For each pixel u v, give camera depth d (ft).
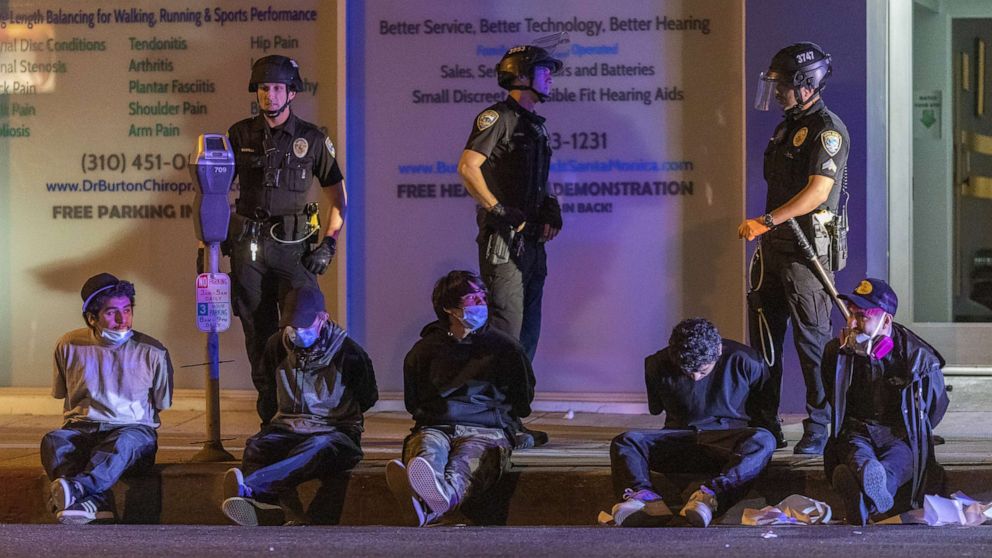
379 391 107.65
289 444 81.56
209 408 85.92
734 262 104.06
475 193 86.43
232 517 77.61
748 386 81.20
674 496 80.02
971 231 105.19
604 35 104.99
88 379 82.28
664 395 81.25
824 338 83.35
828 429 84.58
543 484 81.25
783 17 99.14
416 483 74.95
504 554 67.36
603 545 69.62
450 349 82.23
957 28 104.53
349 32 107.04
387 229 107.45
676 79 104.42
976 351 103.45
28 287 110.73
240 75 108.47
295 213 87.15
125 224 109.91
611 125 105.19
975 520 76.33
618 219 105.50
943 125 104.88
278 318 88.48
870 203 98.94
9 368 110.93
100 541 72.13
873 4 98.89
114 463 79.41
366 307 107.86
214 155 82.48
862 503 74.38
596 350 106.11
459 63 106.42
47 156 110.32
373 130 107.24
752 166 100.42
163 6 108.88
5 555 68.13
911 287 103.50
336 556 67.26
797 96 83.10
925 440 77.00
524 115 88.89
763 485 79.82
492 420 82.07
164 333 109.60
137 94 109.40
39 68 110.11
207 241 83.87
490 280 88.17
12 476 83.20
